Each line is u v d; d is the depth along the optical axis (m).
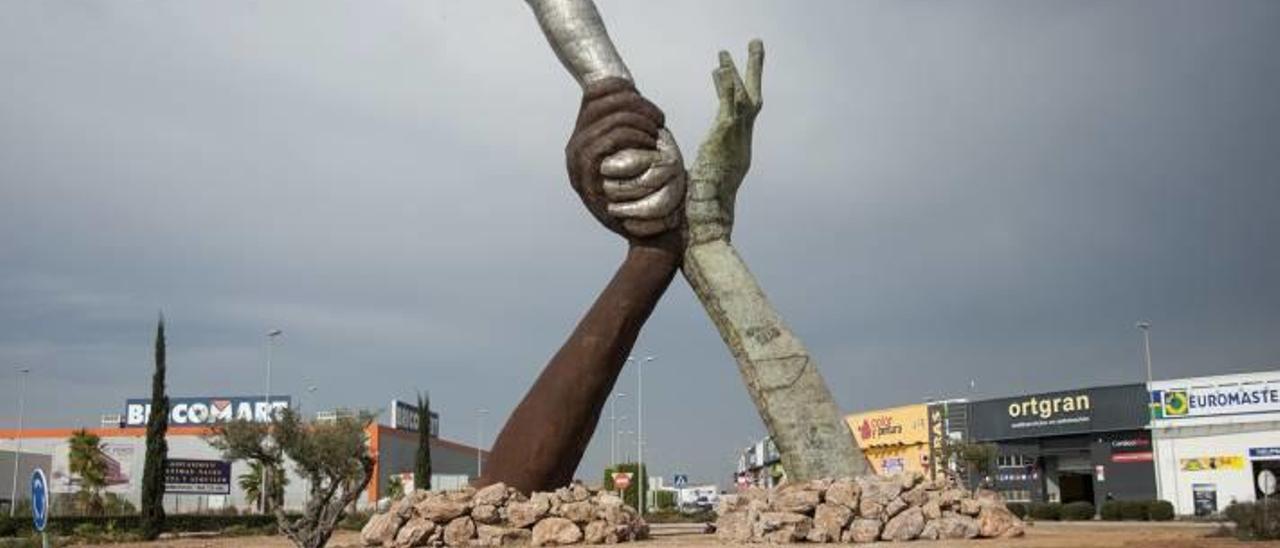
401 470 90.62
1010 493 67.50
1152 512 51.25
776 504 22.97
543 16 27.28
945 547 20.77
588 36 26.89
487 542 22.78
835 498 22.91
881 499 22.91
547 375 25.33
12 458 72.19
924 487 23.39
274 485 46.16
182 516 55.66
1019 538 23.02
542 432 24.64
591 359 25.28
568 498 23.72
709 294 26.48
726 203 27.44
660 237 26.61
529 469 24.45
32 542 38.78
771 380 25.61
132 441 81.31
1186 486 59.56
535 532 22.95
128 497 79.69
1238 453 58.06
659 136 26.53
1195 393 59.94
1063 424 64.75
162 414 49.59
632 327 25.97
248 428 47.00
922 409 71.38
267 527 53.38
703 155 27.23
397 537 23.14
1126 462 62.03
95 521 51.16
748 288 26.39
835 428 25.16
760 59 28.58
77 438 75.50
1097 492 62.91
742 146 27.69
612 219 26.52
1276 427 57.12
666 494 100.94
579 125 26.72
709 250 26.72
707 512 61.34
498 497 23.38
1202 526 37.34
